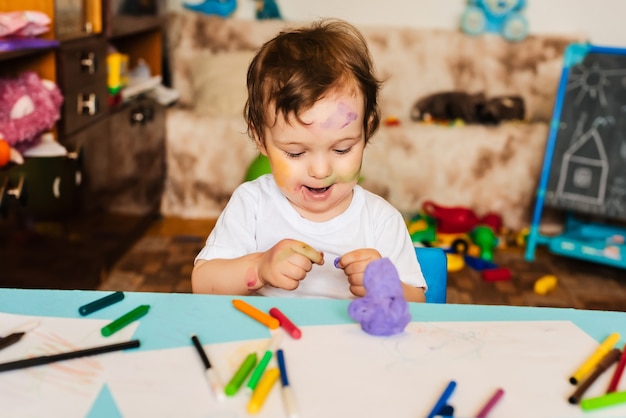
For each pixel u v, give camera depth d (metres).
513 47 3.15
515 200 3.02
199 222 3.04
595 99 2.72
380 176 2.99
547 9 3.21
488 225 2.95
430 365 0.67
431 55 3.19
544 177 2.78
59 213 1.86
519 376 0.65
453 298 2.35
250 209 1.07
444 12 3.27
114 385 0.62
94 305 0.76
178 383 0.63
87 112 2.02
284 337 0.71
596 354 0.69
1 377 0.63
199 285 0.96
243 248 1.04
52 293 0.80
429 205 2.89
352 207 1.06
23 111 1.59
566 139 2.77
